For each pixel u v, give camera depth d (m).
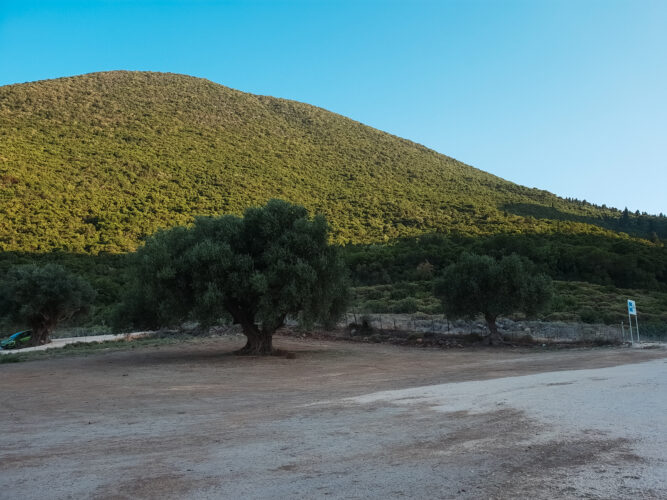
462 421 7.21
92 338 35.91
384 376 15.74
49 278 33.41
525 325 33.84
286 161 174.12
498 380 12.62
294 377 15.95
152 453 6.11
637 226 145.62
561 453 5.22
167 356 23.39
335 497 4.21
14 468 5.64
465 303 29.50
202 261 21.23
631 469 4.61
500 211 130.12
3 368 20.08
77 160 120.62
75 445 6.83
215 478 4.91
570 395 8.91
